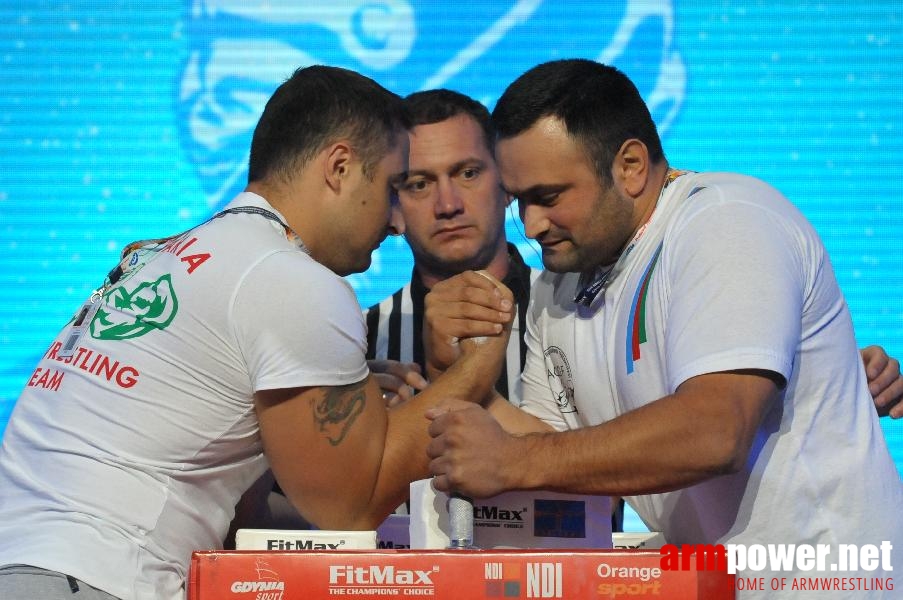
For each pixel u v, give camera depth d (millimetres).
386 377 6387
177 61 12992
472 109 8062
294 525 6562
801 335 5098
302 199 5570
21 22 13016
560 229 5430
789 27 12945
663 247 5191
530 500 4906
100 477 4961
